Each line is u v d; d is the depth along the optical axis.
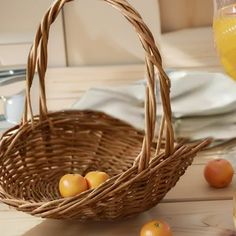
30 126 1.93
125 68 3.22
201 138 2.08
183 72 2.51
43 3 3.36
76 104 2.37
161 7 3.53
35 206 1.61
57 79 3.01
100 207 1.62
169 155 1.67
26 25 3.39
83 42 3.49
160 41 3.47
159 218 1.71
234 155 2.02
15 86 2.61
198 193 1.82
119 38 3.50
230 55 1.80
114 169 1.96
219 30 1.81
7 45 3.42
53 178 1.91
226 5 1.80
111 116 2.04
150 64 1.64
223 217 1.70
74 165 1.97
